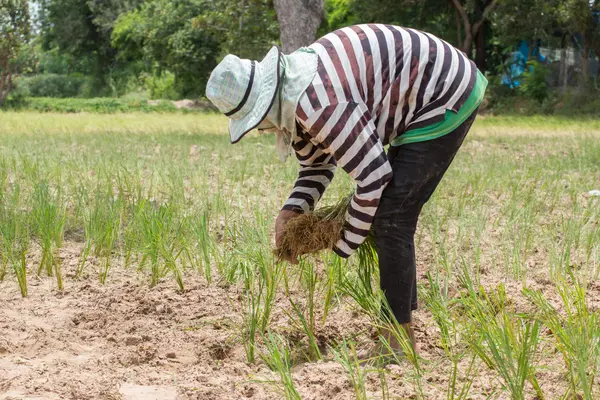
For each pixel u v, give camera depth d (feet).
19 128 64.54
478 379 11.23
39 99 133.59
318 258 15.93
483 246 19.63
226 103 11.35
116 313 14.96
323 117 11.07
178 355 13.00
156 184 27.73
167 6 129.80
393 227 11.94
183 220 19.01
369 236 13.28
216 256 17.80
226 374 12.04
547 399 10.49
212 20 97.14
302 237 12.39
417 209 12.10
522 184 28.02
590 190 27.84
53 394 10.75
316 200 13.24
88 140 49.67
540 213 23.30
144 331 14.10
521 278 16.79
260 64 11.62
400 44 11.64
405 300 12.18
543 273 17.22
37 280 16.89
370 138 11.24
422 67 11.64
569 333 11.42
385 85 11.49
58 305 15.38
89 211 20.84
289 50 60.90
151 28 135.03
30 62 130.31
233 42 93.61
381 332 12.49
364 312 13.89
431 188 12.19
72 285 16.66
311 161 13.10
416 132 11.75
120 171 29.43
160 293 16.10
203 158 36.60
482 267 17.85
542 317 12.87
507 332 11.19
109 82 186.29
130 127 68.90
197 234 17.93
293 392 10.14
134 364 12.60
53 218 19.44
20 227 19.60
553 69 109.19
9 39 123.75
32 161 32.32
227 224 20.52
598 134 60.80
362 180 11.30
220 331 13.94
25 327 13.89
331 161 13.25
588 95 96.84
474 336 11.89
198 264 17.65
